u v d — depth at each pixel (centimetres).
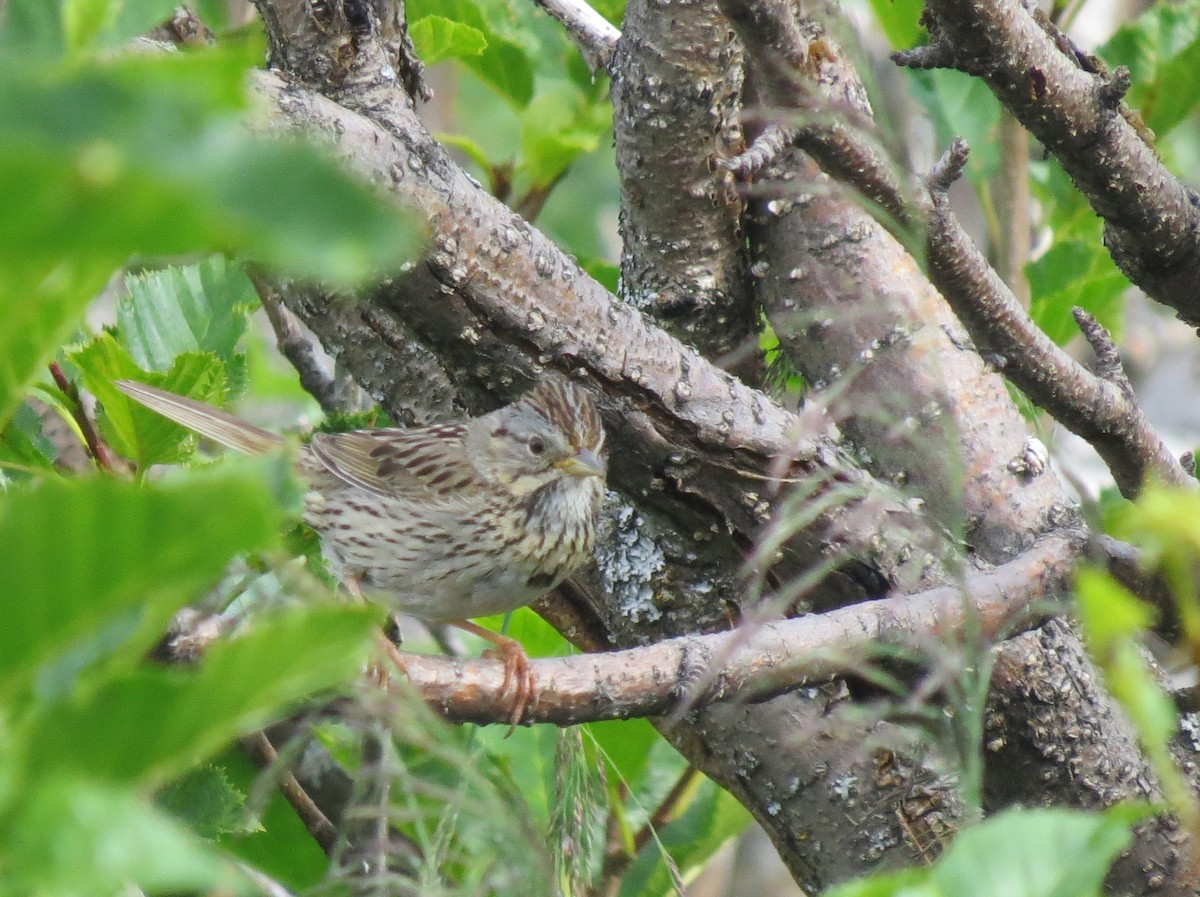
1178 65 1157
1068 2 1221
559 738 701
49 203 192
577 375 810
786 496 823
